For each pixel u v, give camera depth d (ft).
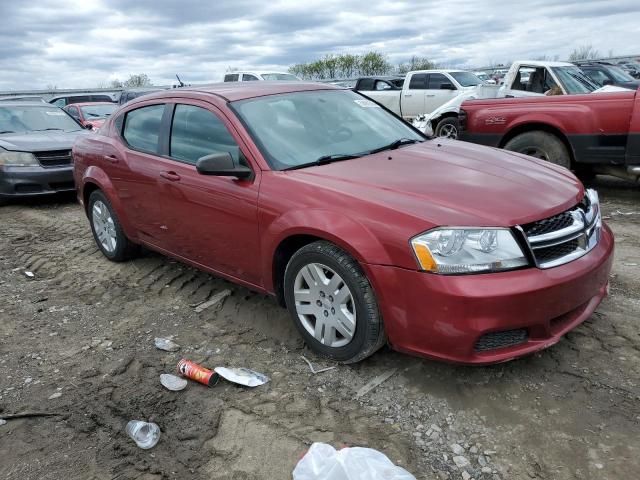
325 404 9.90
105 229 17.98
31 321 14.15
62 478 8.55
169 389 10.65
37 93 87.40
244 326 13.05
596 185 25.80
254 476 8.35
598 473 7.95
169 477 8.44
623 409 9.21
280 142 12.43
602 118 21.33
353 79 80.12
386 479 7.39
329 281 10.55
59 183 27.73
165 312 14.15
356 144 13.24
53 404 10.45
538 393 9.76
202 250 13.56
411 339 9.53
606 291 11.21
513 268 9.11
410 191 10.14
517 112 23.75
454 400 9.75
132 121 16.17
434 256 9.07
